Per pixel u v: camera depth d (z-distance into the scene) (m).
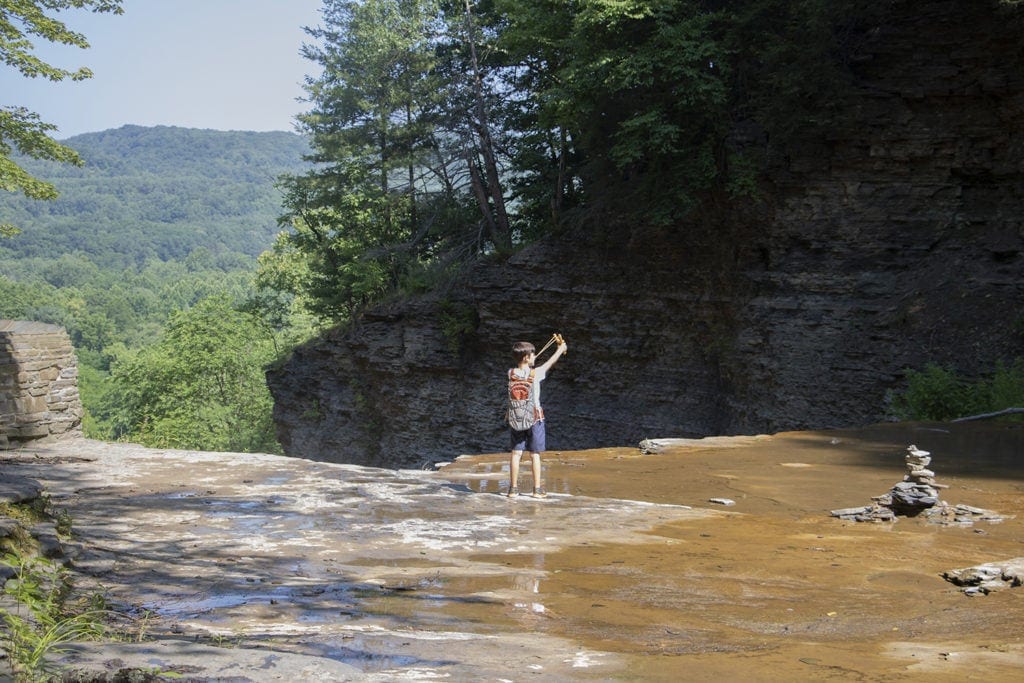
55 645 3.72
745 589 6.19
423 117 43.75
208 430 64.62
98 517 8.44
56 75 24.50
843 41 24.56
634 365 31.06
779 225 25.97
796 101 24.75
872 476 11.78
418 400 38.59
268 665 3.62
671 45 26.17
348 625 5.02
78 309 169.88
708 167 26.53
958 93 23.02
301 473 11.81
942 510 9.00
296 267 56.94
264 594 5.79
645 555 7.25
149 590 5.86
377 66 42.91
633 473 12.49
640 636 4.94
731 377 27.42
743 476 12.00
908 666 4.25
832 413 23.47
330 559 6.90
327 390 44.38
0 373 15.93
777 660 4.36
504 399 35.69
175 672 3.37
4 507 6.91
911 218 23.83
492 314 35.28
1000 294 21.33
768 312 25.84
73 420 17.16
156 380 65.50
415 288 39.59
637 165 30.75
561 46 31.03
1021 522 8.73
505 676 3.92
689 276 29.25
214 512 8.85
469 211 43.38
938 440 14.84
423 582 6.22
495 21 41.44
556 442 32.34
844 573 6.70
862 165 24.53
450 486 10.88
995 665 4.27
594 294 31.91
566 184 39.09
